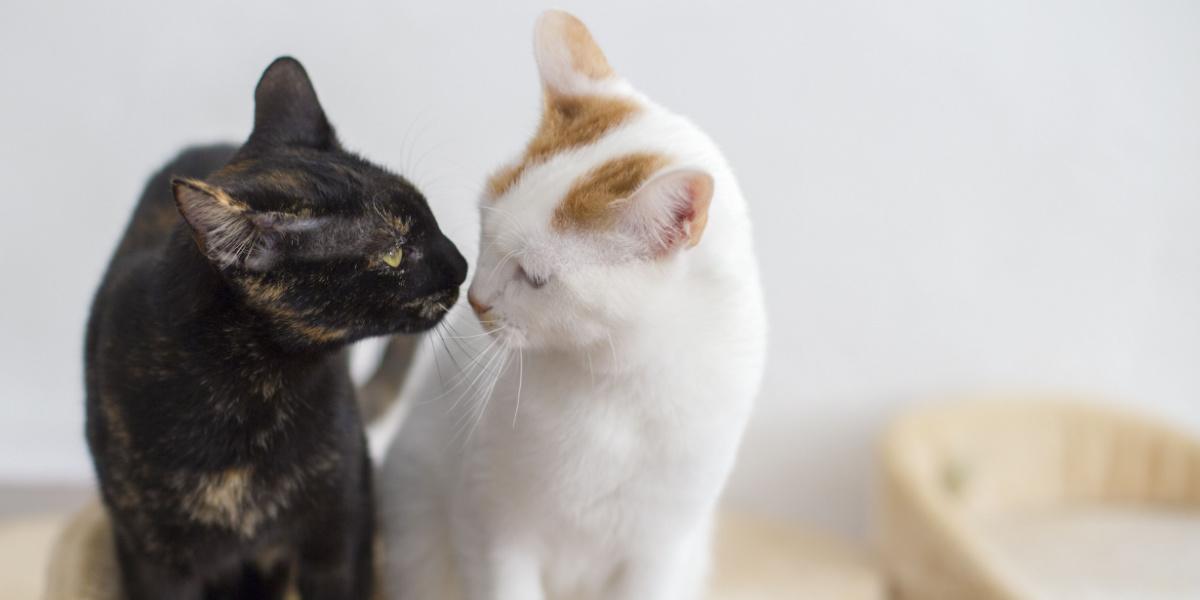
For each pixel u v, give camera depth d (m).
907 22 1.41
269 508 0.97
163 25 1.30
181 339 0.91
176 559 0.97
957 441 1.48
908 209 1.48
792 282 1.49
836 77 1.42
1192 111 1.47
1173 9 1.44
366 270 0.92
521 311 0.90
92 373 0.96
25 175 1.32
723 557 1.39
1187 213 1.51
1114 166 1.49
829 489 1.58
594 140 0.92
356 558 1.03
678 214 0.86
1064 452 1.54
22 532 1.32
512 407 0.94
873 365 1.54
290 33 1.31
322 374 0.95
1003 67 1.44
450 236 1.09
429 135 1.34
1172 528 1.44
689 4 1.38
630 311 0.89
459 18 1.32
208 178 0.92
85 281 1.34
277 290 0.90
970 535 1.30
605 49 1.38
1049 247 1.52
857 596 1.35
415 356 1.20
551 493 0.95
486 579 0.99
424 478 1.05
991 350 1.56
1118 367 1.58
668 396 0.92
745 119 1.42
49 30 1.29
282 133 0.96
